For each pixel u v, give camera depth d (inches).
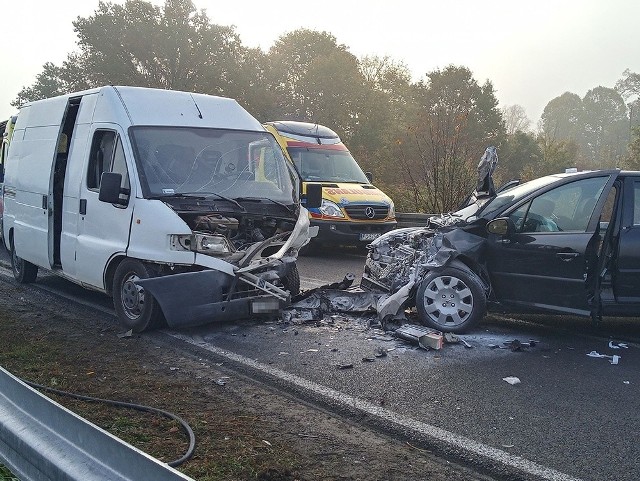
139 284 268.8
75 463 117.0
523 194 294.0
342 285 332.2
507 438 180.1
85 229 317.7
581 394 215.9
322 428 185.6
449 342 273.3
